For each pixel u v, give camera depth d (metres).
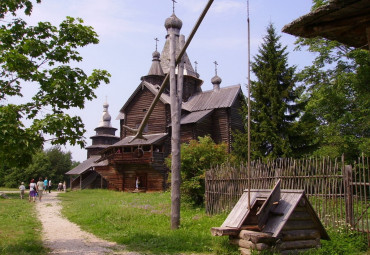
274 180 13.13
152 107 13.38
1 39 9.52
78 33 10.13
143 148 36.78
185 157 19.45
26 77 9.48
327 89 26.23
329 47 25.78
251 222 8.44
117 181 38.41
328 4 4.32
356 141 24.78
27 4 9.73
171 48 13.77
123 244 10.31
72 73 9.65
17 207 22.12
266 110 23.45
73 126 9.24
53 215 18.58
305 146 23.28
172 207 13.05
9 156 8.95
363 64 22.77
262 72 23.72
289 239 7.88
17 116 9.05
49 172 70.06
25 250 9.02
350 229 9.69
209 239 10.49
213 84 39.19
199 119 33.59
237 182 14.91
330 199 10.95
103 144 60.12
